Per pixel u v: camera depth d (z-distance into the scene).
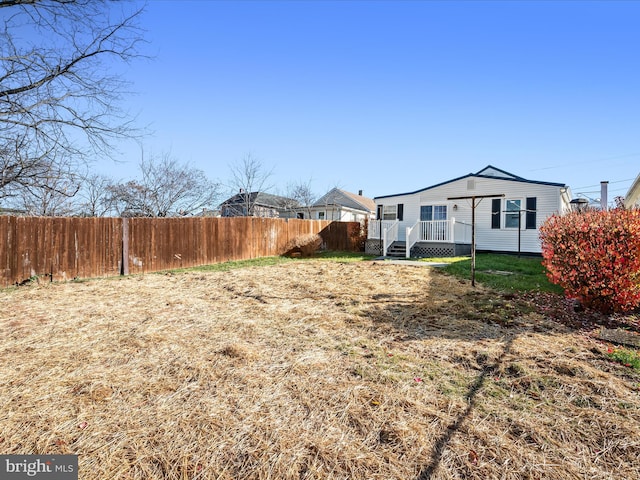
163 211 15.95
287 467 1.79
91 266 8.46
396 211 16.17
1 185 8.11
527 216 12.80
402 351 3.41
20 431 2.09
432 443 1.97
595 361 3.12
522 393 2.56
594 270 4.74
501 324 4.25
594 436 2.04
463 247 13.70
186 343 3.67
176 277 8.44
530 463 1.81
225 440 2.01
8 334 3.98
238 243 12.23
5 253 7.16
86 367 3.06
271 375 2.88
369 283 7.02
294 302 5.54
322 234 16.28
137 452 1.91
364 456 1.87
